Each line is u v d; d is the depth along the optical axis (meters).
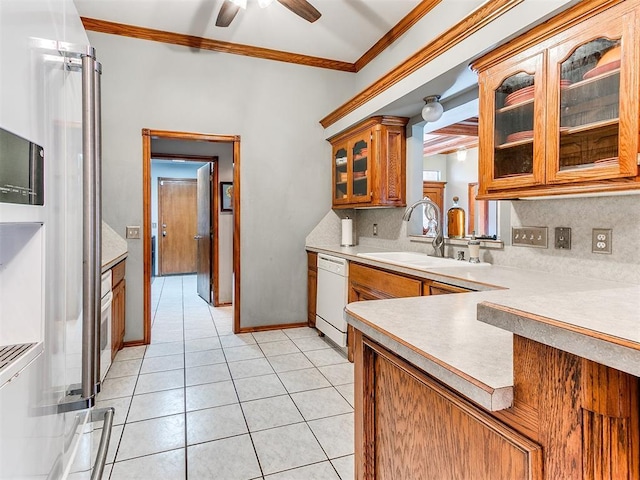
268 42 3.61
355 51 3.79
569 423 0.54
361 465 1.08
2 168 0.59
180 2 2.95
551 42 1.61
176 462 1.74
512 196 1.86
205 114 3.62
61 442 0.90
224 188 4.96
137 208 3.41
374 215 3.89
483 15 1.88
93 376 0.96
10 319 0.74
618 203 1.69
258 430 2.01
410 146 3.27
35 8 0.73
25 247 0.75
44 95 0.77
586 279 1.79
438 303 1.23
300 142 3.98
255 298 3.86
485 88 1.97
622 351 0.47
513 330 0.63
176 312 4.66
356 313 1.10
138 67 3.40
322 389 2.50
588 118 1.51
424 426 0.85
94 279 0.96
